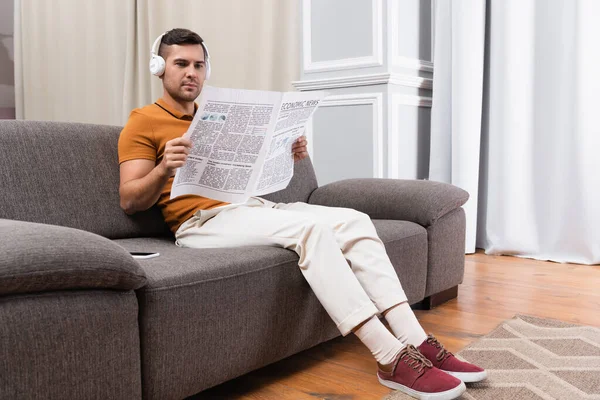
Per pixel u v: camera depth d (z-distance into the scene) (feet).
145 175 5.70
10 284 3.30
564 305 7.43
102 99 17.43
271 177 5.70
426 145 11.60
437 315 7.09
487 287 8.41
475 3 10.53
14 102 19.60
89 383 3.66
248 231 5.30
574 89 9.77
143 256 4.65
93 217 5.74
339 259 4.88
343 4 10.78
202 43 6.10
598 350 5.77
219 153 5.09
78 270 3.54
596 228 9.77
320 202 7.70
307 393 4.97
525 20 10.21
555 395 4.76
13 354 3.32
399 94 10.58
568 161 9.96
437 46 11.05
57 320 3.50
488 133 10.99
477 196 10.93
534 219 10.43
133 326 3.91
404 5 10.64
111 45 16.75
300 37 11.50
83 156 5.88
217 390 5.05
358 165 10.80
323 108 11.21
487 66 10.99
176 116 5.96
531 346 5.90
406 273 6.59
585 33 9.60
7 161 5.35
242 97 4.81
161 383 4.17
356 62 10.69
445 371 4.89
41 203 5.43
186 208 5.85
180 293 4.23
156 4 15.31
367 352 5.95
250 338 4.77
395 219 7.20
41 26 18.69
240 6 13.65
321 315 5.50
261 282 4.83
